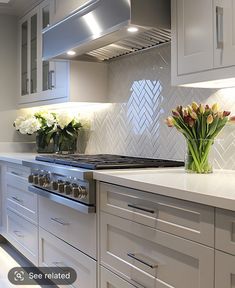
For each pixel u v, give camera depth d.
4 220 3.99
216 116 2.12
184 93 2.63
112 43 2.70
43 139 4.11
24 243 3.42
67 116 3.81
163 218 1.68
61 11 3.12
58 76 3.50
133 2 2.20
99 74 3.41
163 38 2.56
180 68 2.13
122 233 1.99
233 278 1.35
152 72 2.92
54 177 2.65
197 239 1.50
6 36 4.43
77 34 2.71
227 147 2.30
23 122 4.12
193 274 1.53
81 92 3.35
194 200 1.48
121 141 3.28
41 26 3.84
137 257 1.87
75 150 3.91
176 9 2.15
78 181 2.33
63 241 2.65
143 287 1.83
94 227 2.24
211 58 1.92
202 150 2.14
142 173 2.12
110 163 2.44
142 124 3.02
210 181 1.79
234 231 1.34
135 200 1.87
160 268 1.71
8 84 4.45
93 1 2.52
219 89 2.36
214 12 1.90
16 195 3.59
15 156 3.70
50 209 2.85
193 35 2.04
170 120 2.26
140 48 2.88
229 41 1.82
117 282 2.03
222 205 1.36
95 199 2.22
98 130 3.63
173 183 1.72
